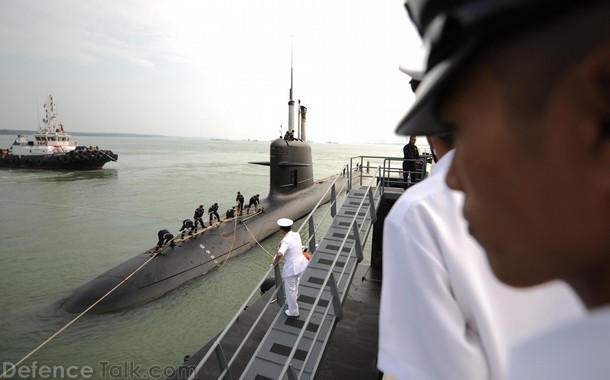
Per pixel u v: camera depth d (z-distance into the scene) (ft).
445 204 3.40
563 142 1.02
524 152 1.09
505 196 1.18
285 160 71.67
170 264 45.47
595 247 1.06
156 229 77.25
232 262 52.65
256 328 25.27
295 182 74.79
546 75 1.01
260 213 66.13
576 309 2.91
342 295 21.17
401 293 3.43
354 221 22.89
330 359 22.39
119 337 34.76
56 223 80.74
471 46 1.10
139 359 31.58
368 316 27.53
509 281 1.35
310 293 22.16
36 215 87.56
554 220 1.08
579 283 1.22
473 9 1.02
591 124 0.99
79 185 131.95
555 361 2.04
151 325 36.86
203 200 112.68
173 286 43.70
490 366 3.03
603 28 0.93
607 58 0.94
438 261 3.24
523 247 1.20
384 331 3.53
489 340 3.01
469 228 1.45
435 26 1.21
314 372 17.58
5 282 47.70
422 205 3.43
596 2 0.92
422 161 33.73
